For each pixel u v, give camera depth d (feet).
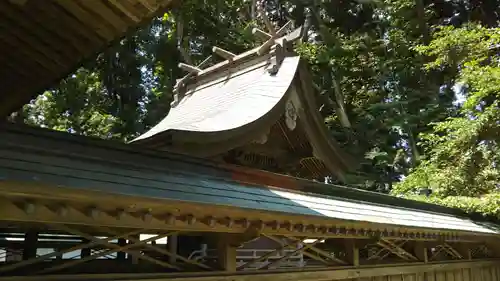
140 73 63.31
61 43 15.28
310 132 23.67
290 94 22.98
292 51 26.61
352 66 64.44
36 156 10.21
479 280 29.81
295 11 71.87
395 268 21.59
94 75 57.11
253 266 19.08
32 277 9.92
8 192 7.99
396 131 64.85
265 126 21.16
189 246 19.02
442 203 33.35
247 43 58.95
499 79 36.65
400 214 21.79
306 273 16.74
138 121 59.72
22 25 14.20
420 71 64.28
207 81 30.99
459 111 50.42
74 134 11.68
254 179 16.44
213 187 13.46
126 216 10.32
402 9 64.59
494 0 68.54
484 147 39.96
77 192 8.76
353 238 18.94
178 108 29.99
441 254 27.27
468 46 41.11
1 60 16.53
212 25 58.65
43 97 49.62
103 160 11.75
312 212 14.80
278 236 16.60
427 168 43.01
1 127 10.61
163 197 10.30
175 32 59.31
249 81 26.61
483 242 30.25
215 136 18.37
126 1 12.30
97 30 14.28
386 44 66.28
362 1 66.74
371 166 64.03
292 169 25.93
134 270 12.44
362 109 65.00
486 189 38.91
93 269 11.87
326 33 65.00
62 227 10.48
